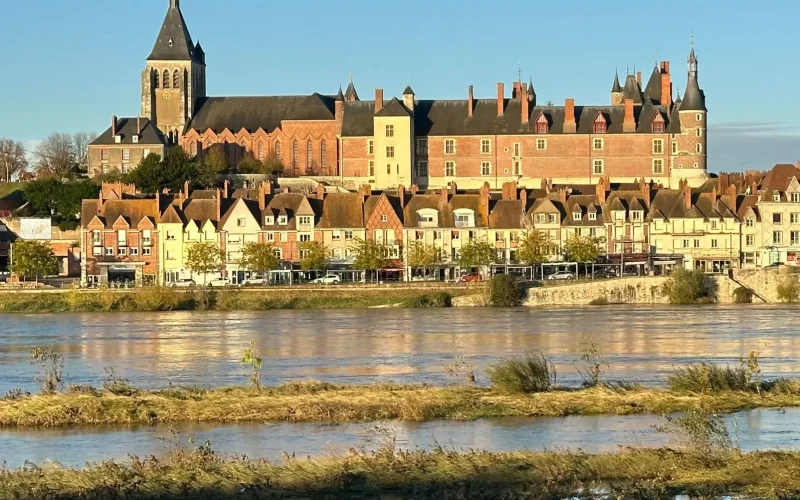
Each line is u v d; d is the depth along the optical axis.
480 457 135.88
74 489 127.69
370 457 137.38
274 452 146.62
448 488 126.62
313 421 163.62
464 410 165.88
